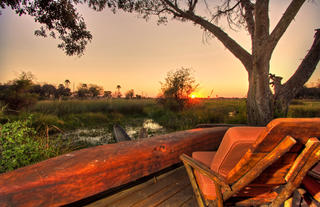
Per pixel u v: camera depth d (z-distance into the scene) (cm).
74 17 462
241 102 727
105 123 904
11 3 368
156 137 199
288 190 94
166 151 177
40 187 111
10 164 217
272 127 67
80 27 487
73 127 770
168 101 1152
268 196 117
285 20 304
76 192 125
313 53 389
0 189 100
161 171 241
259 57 352
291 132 72
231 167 112
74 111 1030
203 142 215
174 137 199
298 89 408
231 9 482
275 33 320
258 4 341
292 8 293
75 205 167
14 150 230
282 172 97
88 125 840
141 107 1404
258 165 83
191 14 527
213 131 230
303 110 843
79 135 610
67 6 433
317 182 99
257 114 379
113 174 142
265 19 345
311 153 78
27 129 253
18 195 104
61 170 121
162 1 579
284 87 419
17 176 111
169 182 212
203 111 898
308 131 73
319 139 78
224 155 106
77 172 124
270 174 98
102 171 135
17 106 784
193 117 826
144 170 161
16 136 232
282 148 74
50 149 286
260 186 109
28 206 107
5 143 221
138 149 159
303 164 83
